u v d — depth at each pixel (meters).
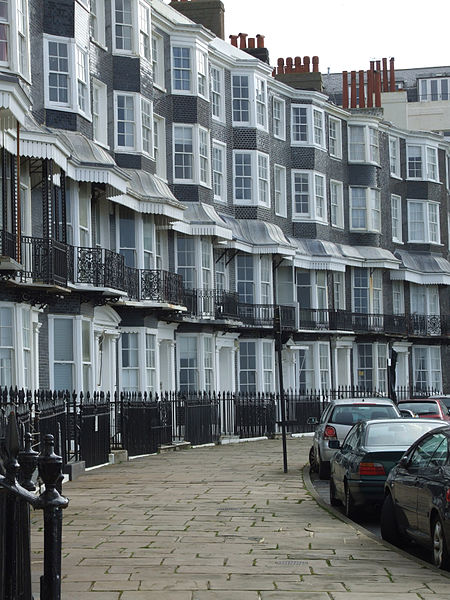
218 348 47.53
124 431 31.70
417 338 65.81
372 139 61.78
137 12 40.44
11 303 28.53
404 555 14.96
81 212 34.25
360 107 65.75
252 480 25.30
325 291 57.72
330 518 18.69
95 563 14.14
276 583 12.84
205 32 46.38
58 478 8.59
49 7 33.59
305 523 18.08
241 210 51.50
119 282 34.88
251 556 14.78
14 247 26.98
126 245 39.00
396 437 19.78
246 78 51.72
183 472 27.30
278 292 54.53
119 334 38.16
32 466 8.67
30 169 30.34
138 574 13.37
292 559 14.57
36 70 32.66
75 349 32.78
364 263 60.56
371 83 65.81
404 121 70.50
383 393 58.94
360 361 60.94
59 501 8.48
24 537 8.95
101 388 36.50
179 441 37.38
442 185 68.38
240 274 51.16
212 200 47.25
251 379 51.19
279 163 54.94
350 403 28.09
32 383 29.64
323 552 15.16
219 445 39.97
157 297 38.84
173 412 37.59
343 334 58.09
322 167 57.78
